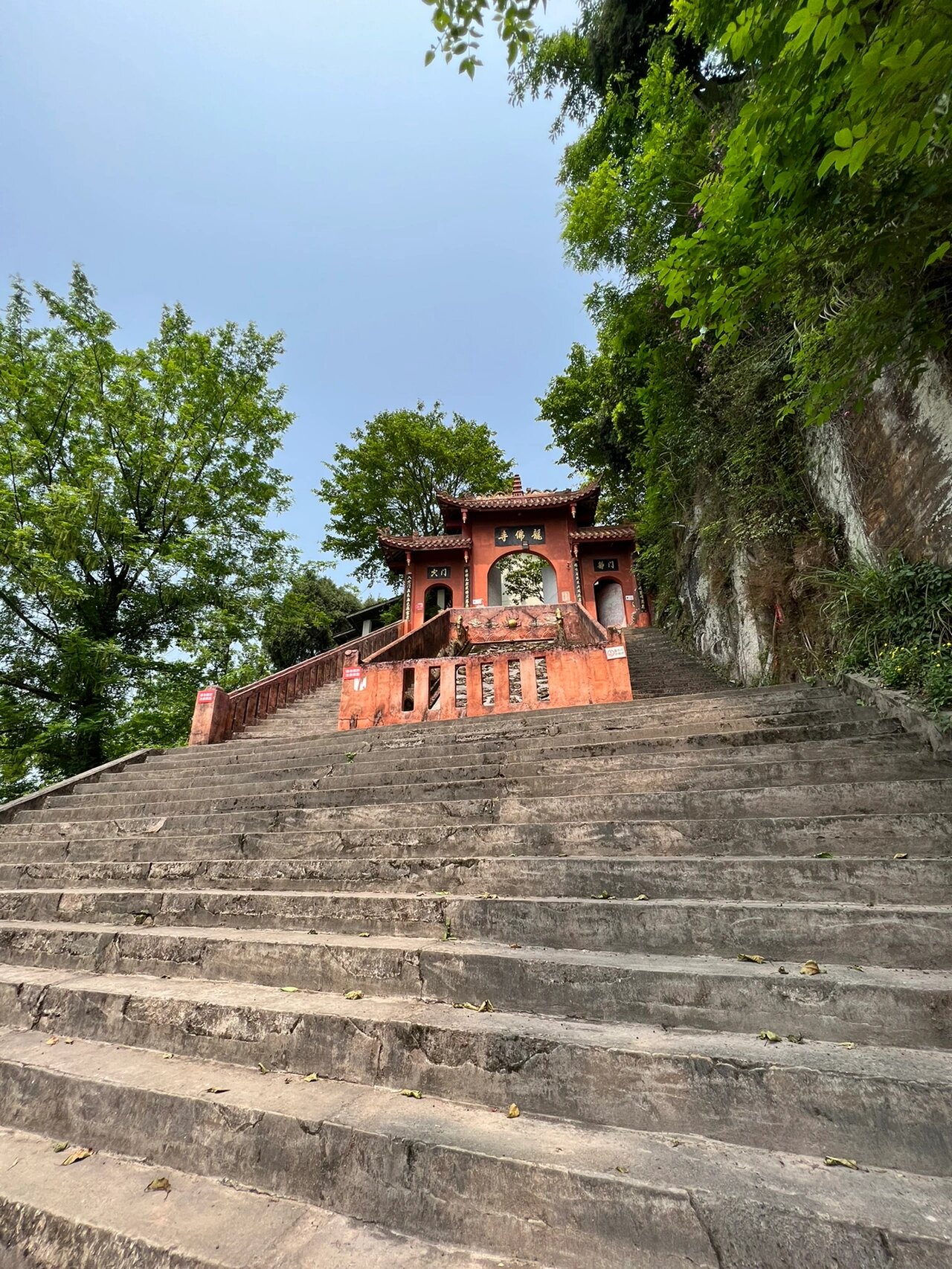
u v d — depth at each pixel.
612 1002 2.40
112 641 13.01
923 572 5.20
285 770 6.54
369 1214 1.73
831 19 2.46
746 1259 1.39
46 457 14.85
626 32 11.70
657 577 16.55
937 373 5.17
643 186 9.52
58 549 12.52
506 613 19.12
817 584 6.97
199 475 17.27
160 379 16.30
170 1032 2.75
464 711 8.82
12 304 14.91
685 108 9.07
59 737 13.25
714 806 3.83
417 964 2.78
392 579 29.89
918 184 3.30
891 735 4.26
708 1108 1.86
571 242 12.12
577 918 2.93
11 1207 1.88
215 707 10.09
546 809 4.22
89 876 4.98
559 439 23.42
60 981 3.27
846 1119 1.73
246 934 3.43
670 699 6.98
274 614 17.16
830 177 3.50
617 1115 1.94
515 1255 1.54
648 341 12.02
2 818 6.91
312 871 4.10
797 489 8.28
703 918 2.73
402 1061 2.28
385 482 28.72
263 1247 1.60
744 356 9.05
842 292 5.13
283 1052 2.49
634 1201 1.52
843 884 2.88
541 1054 2.10
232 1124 2.06
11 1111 2.50
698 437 10.80
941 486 5.21
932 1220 1.38
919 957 2.41
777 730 4.86
